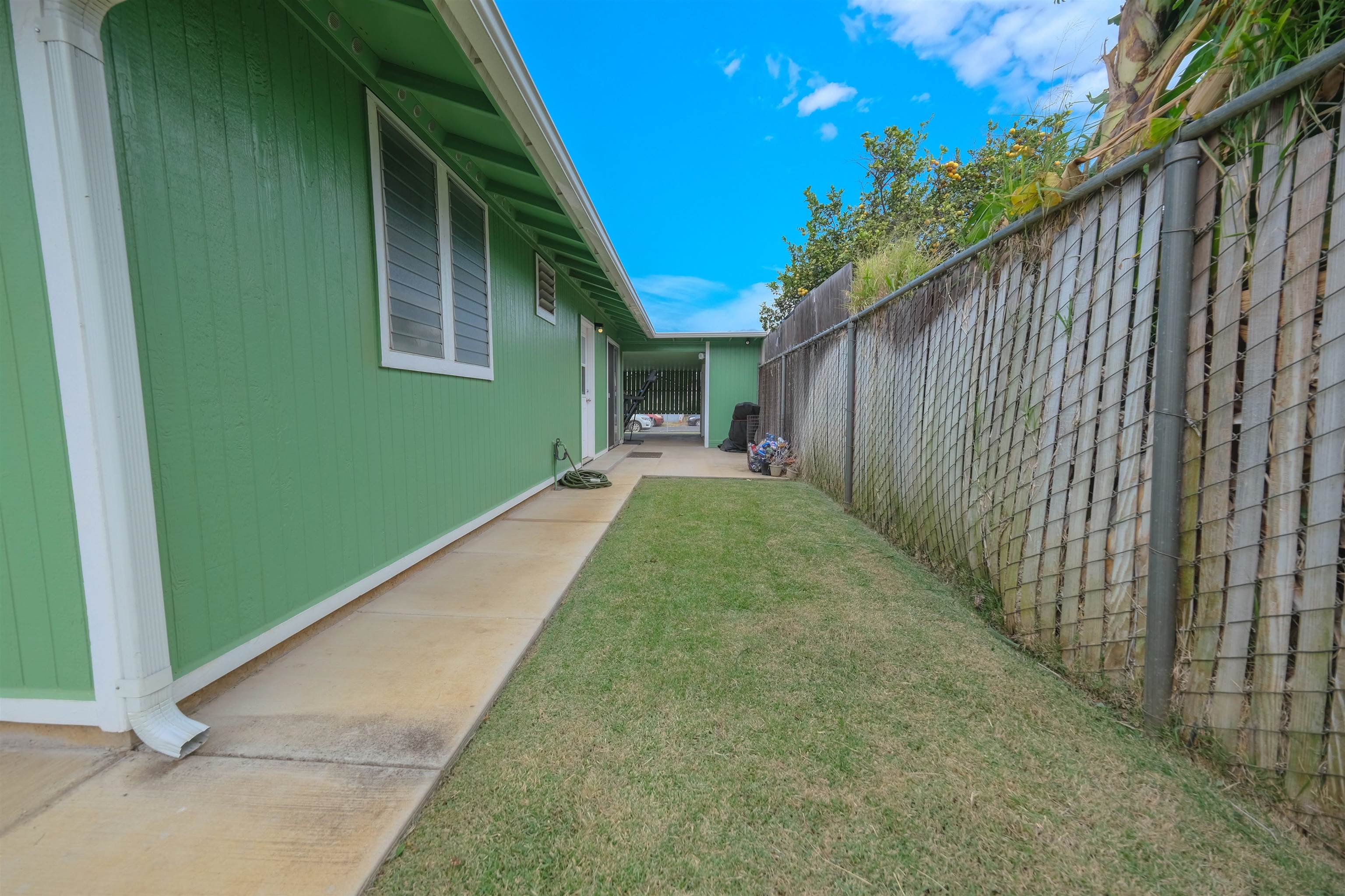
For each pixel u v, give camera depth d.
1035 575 1.93
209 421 1.61
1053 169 1.86
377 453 2.51
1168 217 1.36
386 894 0.99
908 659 1.91
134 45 1.38
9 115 1.19
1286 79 1.09
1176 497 1.38
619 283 5.29
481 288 3.68
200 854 1.05
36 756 1.33
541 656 1.94
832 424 4.98
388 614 2.28
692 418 19.98
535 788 1.27
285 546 1.93
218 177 1.65
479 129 2.91
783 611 2.35
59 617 1.33
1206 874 1.03
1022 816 1.18
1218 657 1.29
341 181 2.25
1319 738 1.11
